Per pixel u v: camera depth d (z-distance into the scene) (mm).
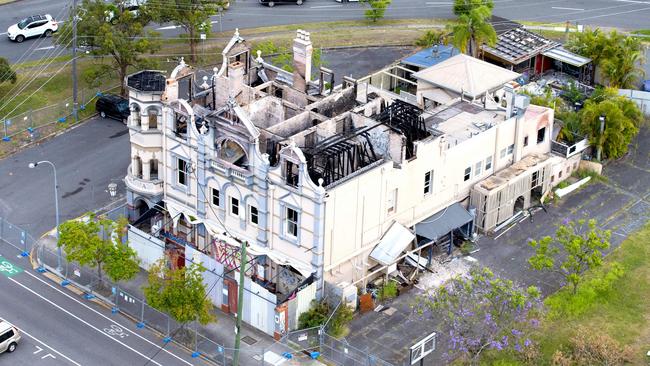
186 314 82625
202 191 92188
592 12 149125
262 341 85938
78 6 123062
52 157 111688
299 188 84812
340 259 88500
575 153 109812
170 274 83438
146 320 87938
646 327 88938
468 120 103312
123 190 106438
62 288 91688
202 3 128000
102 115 119438
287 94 98875
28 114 117000
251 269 90188
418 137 94312
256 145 86500
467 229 99312
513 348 84062
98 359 83250
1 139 114062
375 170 88312
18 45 133875
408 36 140625
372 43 138625
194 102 96375
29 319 87375
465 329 82938
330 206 85125
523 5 151375
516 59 126438
